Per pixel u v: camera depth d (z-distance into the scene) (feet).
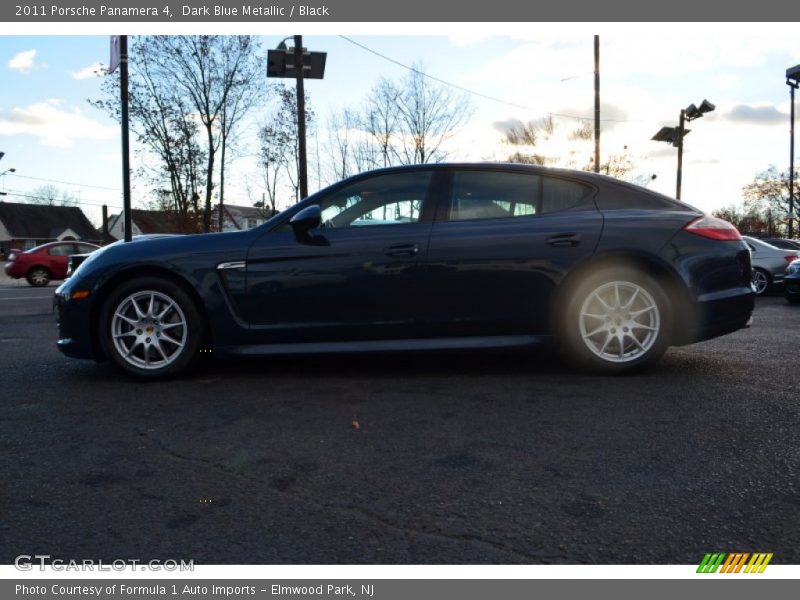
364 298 13.10
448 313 13.15
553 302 13.12
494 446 8.95
